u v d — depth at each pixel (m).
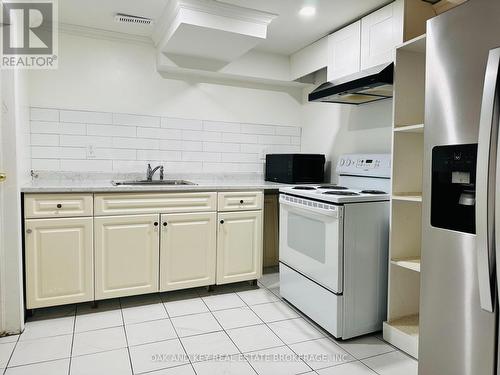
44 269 2.29
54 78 2.86
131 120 3.12
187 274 2.70
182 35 2.64
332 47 2.96
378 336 2.21
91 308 2.52
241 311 2.53
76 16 2.71
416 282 2.24
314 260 2.31
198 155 3.40
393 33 2.35
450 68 1.37
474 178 1.29
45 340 2.07
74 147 2.94
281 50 3.44
